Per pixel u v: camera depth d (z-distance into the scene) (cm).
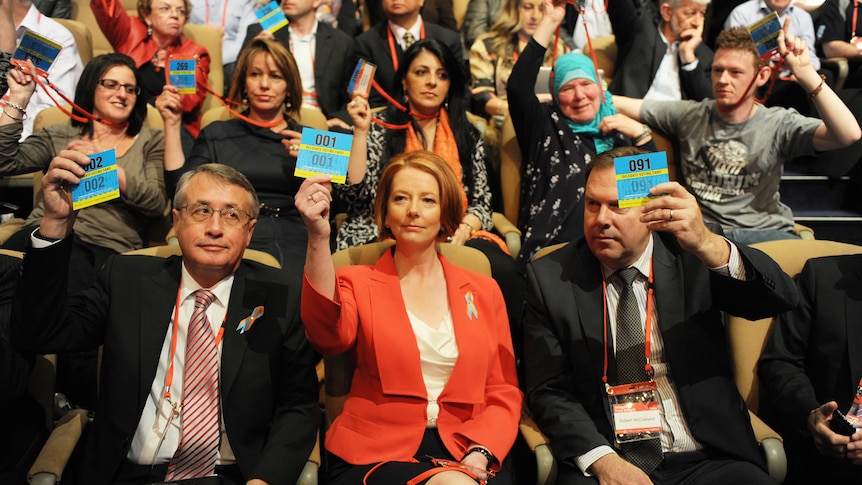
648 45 396
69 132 307
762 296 213
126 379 204
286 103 325
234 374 205
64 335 202
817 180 412
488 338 223
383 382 212
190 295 212
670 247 232
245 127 317
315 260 195
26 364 209
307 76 403
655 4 438
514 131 337
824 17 446
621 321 224
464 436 210
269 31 342
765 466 214
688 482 213
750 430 219
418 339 216
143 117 316
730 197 333
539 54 323
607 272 231
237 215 209
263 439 208
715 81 329
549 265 236
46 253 196
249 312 211
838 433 214
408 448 208
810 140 318
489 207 329
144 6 391
